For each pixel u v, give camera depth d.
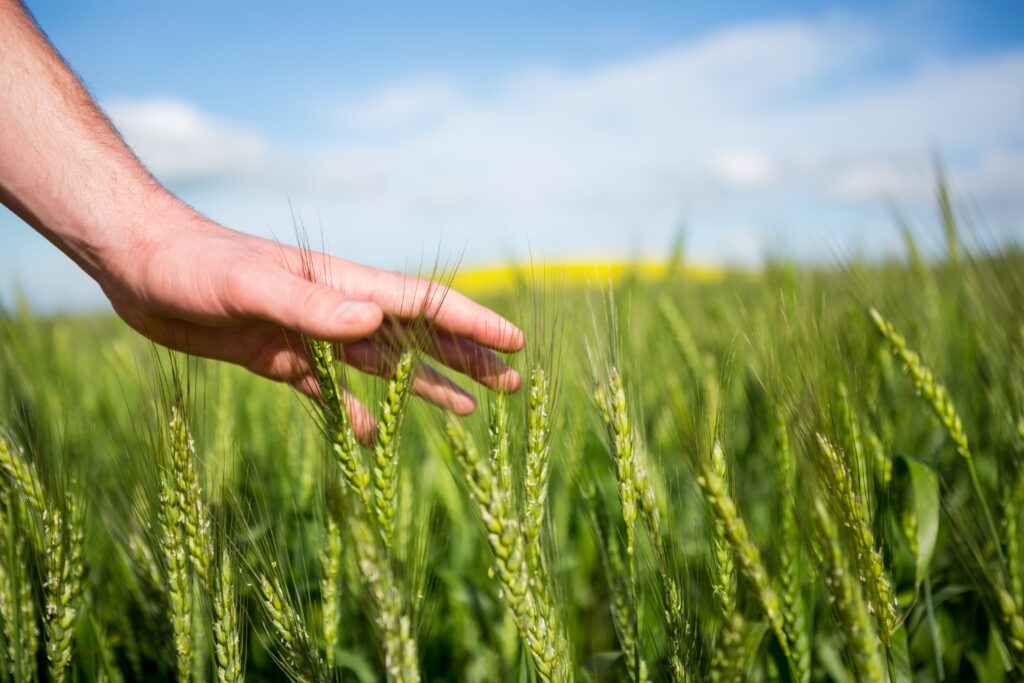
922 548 0.38
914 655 0.45
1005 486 0.41
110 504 0.43
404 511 0.43
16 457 0.34
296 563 0.46
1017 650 0.34
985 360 0.50
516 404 0.36
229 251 0.36
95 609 0.42
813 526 0.32
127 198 0.40
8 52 0.41
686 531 0.47
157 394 0.35
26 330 0.75
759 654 0.40
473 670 0.47
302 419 0.56
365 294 0.40
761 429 0.57
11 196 0.40
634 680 0.34
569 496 0.53
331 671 0.36
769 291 0.75
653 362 0.72
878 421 0.44
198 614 0.36
